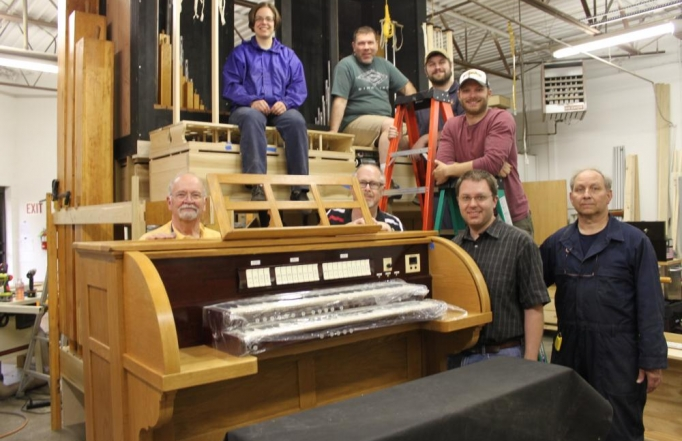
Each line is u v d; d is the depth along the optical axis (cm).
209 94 425
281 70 340
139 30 335
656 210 880
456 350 209
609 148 932
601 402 151
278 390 179
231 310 147
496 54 945
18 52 496
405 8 489
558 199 585
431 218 297
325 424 112
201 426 163
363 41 390
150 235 208
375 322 166
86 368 170
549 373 143
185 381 128
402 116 337
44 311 419
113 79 354
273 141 337
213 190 163
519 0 661
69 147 355
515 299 210
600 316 219
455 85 383
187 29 414
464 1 706
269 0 613
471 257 209
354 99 399
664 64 877
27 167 962
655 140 886
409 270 207
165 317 129
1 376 449
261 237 164
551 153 994
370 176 275
